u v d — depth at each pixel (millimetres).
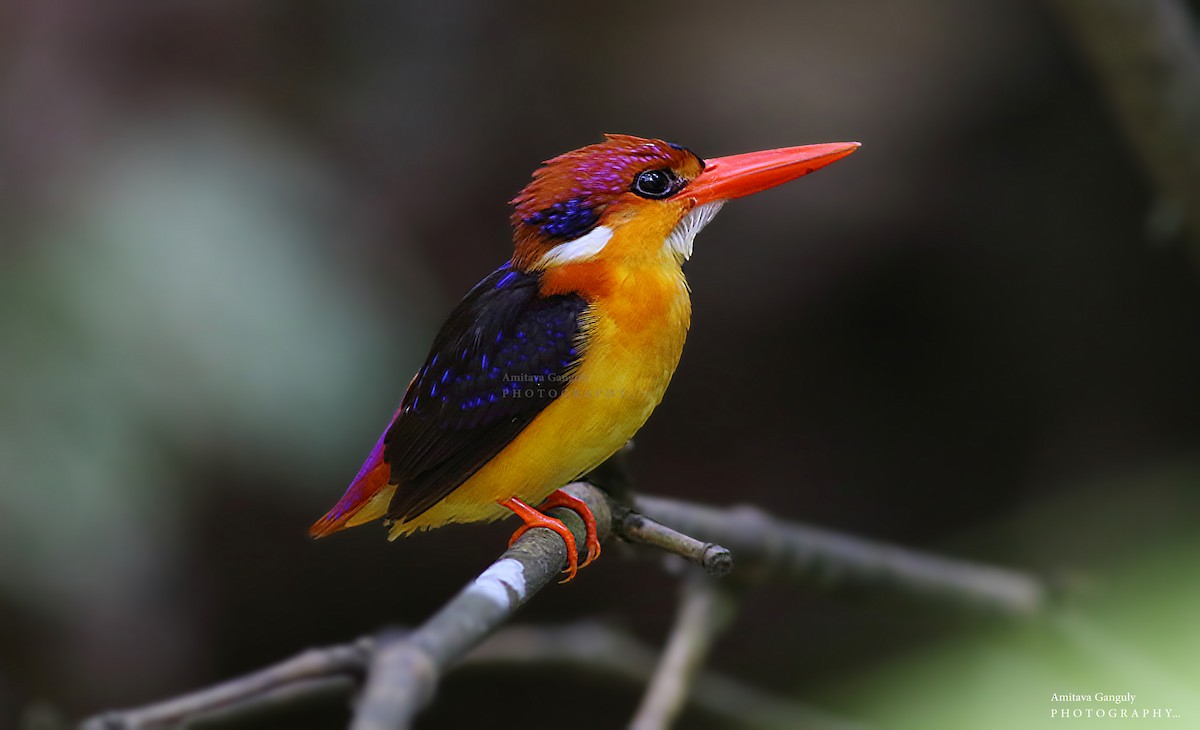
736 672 12227
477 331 6105
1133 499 11891
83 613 9391
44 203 8172
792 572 6816
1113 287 12438
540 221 6273
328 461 8086
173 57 10609
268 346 8016
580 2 12312
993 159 12352
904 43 12102
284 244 8641
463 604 3791
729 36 12156
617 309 5965
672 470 12820
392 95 12008
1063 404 12641
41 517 7137
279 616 11898
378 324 8742
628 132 12070
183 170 8938
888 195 12273
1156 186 8445
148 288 7836
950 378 12883
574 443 6000
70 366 7410
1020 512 12367
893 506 12766
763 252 12531
